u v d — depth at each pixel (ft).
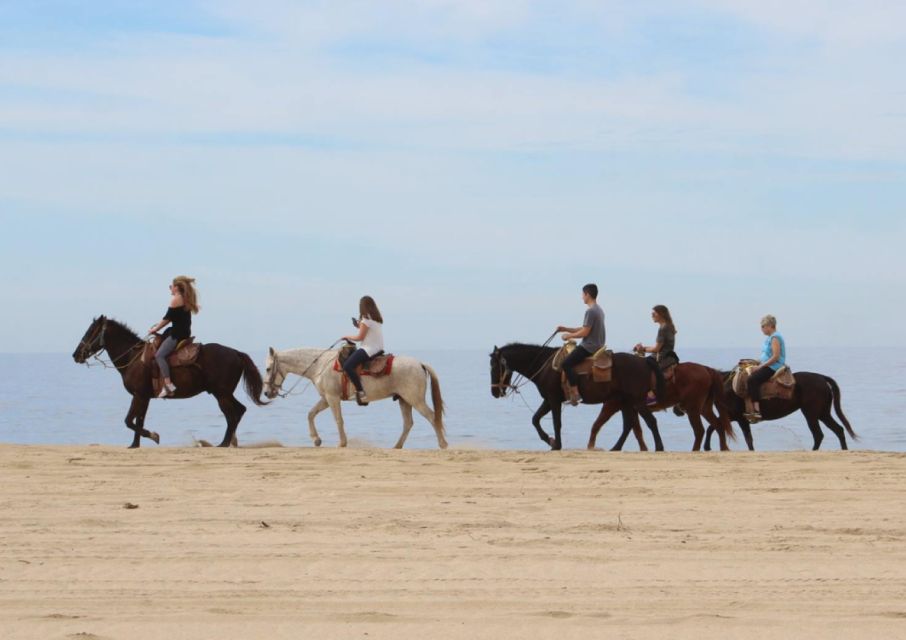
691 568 31.40
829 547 34.01
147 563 32.04
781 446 95.40
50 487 46.65
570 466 53.67
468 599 28.09
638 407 66.90
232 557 32.68
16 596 28.50
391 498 43.75
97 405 175.83
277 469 52.80
